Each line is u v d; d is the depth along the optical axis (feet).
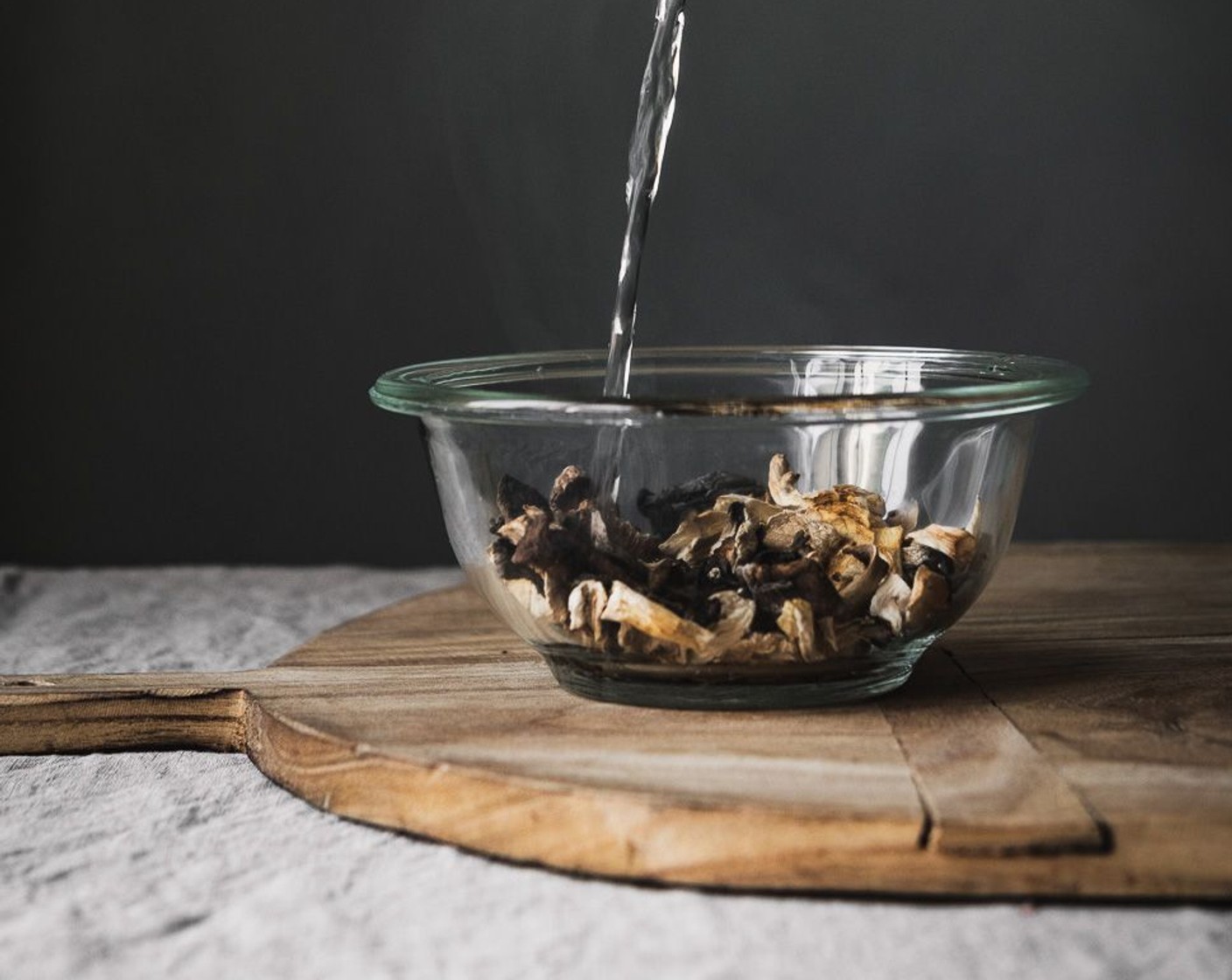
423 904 1.69
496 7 3.76
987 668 2.12
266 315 3.91
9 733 2.11
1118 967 1.55
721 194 3.83
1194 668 2.10
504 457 1.91
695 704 1.96
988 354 2.13
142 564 4.01
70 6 3.79
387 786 1.84
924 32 3.77
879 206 3.83
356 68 3.80
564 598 1.91
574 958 1.59
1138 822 1.64
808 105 3.80
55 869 1.80
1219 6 3.74
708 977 1.55
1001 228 3.84
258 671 2.16
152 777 2.04
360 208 3.85
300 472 3.98
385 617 2.43
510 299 3.86
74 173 3.85
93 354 3.92
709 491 1.93
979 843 1.64
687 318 3.88
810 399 1.82
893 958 1.57
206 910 1.70
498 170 3.82
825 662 1.92
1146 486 3.96
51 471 3.97
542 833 1.74
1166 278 3.85
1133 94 3.78
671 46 2.21
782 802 1.69
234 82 3.82
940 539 1.91
